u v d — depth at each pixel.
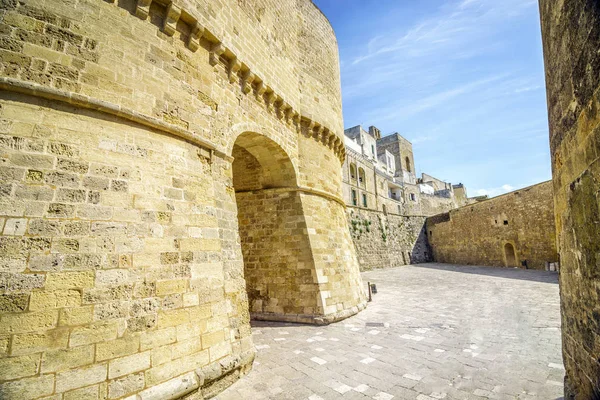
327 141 14.16
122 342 4.64
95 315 4.49
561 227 4.33
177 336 5.32
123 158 5.46
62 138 4.85
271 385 5.77
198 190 6.68
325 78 14.81
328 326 10.04
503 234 30.20
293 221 11.73
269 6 11.38
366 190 39.00
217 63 8.18
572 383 4.02
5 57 4.57
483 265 33.00
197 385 5.21
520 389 5.26
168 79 6.58
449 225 39.88
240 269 7.33
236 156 13.02
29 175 4.43
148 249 5.36
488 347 7.56
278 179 12.24
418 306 13.20
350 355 7.25
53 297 4.21
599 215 2.93
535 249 26.33
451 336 8.62
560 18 3.77
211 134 7.54
